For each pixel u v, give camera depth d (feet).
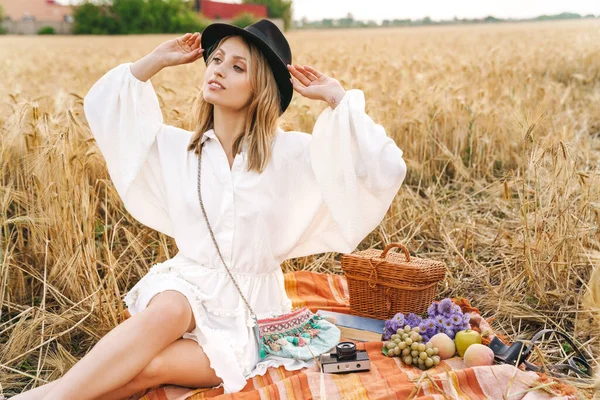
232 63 8.87
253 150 9.01
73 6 169.78
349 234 9.05
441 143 19.81
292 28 214.48
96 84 9.48
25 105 13.43
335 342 9.34
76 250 11.27
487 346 9.29
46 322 10.79
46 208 12.01
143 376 7.80
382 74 29.25
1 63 45.93
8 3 209.77
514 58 42.42
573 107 27.22
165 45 9.41
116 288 10.89
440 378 8.25
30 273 11.66
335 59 41.14
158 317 7.78
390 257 11.43
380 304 11.03
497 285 12.73
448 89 22.52
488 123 20.25
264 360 8.95
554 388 8.01
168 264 9.11
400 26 201.16
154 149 9.59
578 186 13.44
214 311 8.75
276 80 9.36
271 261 9.30
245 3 212.84
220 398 7.83
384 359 9.21
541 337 10.75
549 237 12.10
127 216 13.62
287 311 9.64
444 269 11.05
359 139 8.71
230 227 8.96
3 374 9.60
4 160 13.32
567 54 42.98
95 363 7.33
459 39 87.97
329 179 9.02
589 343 10.25
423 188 17.42
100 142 9.46
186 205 9.12
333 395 8.09
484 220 15.49
